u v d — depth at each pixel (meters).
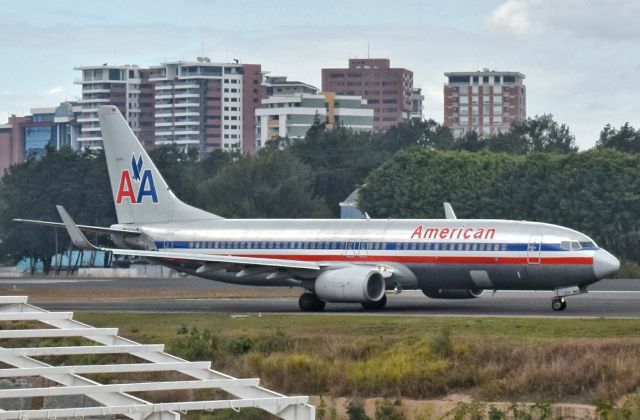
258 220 145.50
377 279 132.00
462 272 129.88
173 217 151.62
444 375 91.62
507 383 88.81
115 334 70.69
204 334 107.00
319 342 103.81
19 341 112.00
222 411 86.81
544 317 117.00
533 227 128.12
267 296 164.12
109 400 65.81
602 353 91.12
